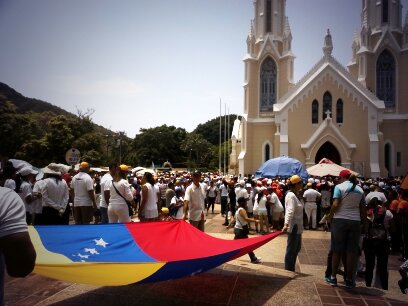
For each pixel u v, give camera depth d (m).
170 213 13.62
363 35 43.44
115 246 6.16
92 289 5.53
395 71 42.78
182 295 5.46
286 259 8.18
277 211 15.60
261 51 45.34
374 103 39.81
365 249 8.25
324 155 41.41
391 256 11.65
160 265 5.12
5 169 8.52
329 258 7.01
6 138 46.88
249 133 44.72
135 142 109.62
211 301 5.27
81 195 10.13
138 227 7.03
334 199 6.71
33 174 11.45
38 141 46.59
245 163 43.91
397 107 42.47
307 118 41.06
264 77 45.78
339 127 40.25
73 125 49.28
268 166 20.70
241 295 5.53
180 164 109.00
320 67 41.44
